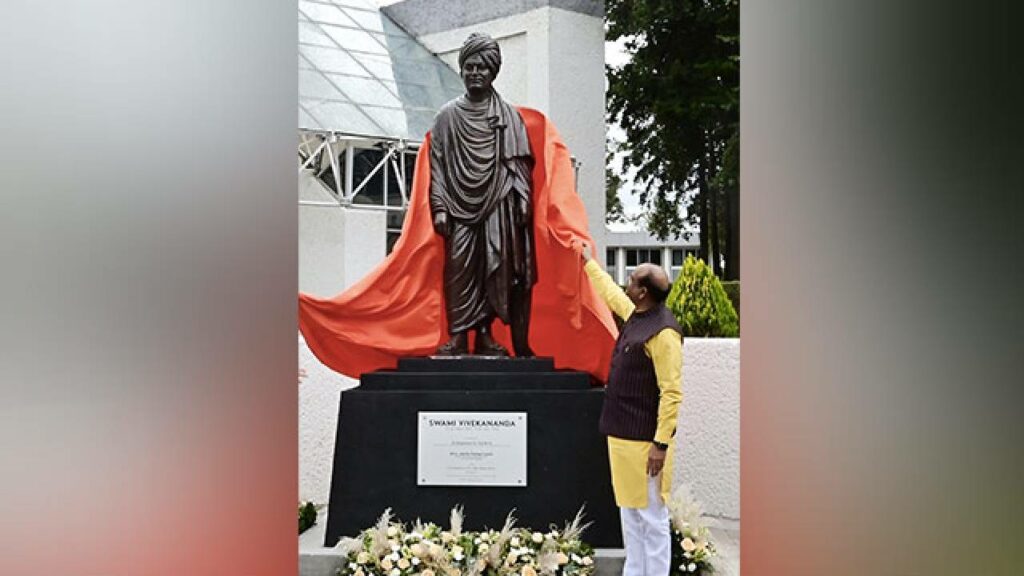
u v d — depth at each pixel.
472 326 6.21
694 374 7.41
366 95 12.60
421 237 6.47
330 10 13.70
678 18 14.91
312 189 12.44
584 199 12.93
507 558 5.34
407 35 14.27
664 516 5.17
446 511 5.80
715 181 14.71
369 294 6.46
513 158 6.15
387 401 5.86
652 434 5.09
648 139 15.93
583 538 5.75
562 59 12.70
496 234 6.12
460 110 6.20
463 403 5.84
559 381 5.90
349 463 5.83
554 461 5.82
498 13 13.11
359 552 5.39
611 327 6.16
